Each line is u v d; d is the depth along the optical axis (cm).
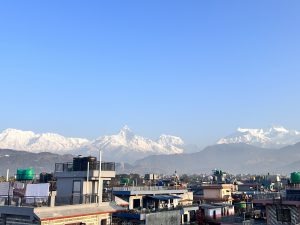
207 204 6762
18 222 3322
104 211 3897
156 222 5025
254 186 11725
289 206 3978
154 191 6506
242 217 4653
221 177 13500
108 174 4422
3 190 3659
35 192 3569
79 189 4200
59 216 3303
